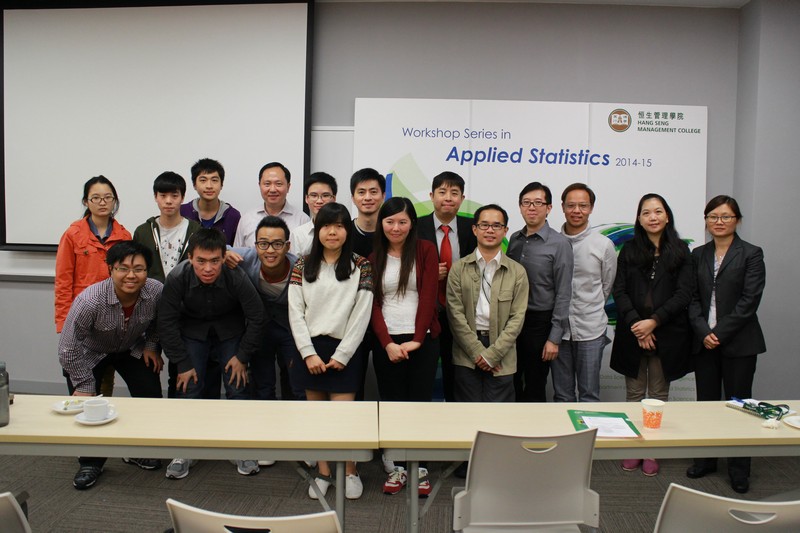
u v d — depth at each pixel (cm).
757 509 126
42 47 383
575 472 159
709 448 175
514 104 369
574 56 372
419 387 267
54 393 391
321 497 177
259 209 345
